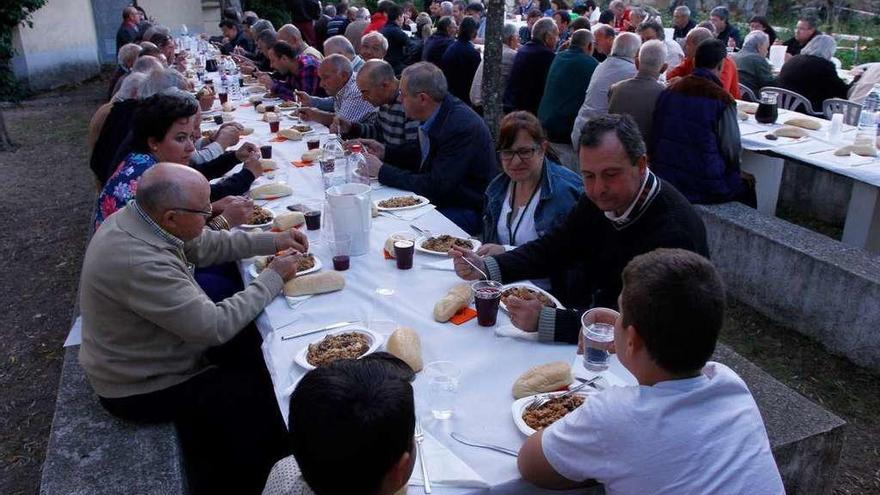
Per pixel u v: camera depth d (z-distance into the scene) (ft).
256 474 7.24
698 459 4.02
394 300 7.47
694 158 13.76
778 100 20.56
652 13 32.78
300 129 16.24
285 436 7.28
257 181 12.23
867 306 10.73
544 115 20.26
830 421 7.34
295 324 7.06
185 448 7.13
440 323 6.93
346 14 38.65
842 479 8.68
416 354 6.03
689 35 19.12
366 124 15.81
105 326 6.75
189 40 38.19
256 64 28.76
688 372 4.22
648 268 4.24
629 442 4.12
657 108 14.35
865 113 15.49
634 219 7.22
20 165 24.48
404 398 3.58
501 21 17.10
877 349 10.73
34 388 11.38
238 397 7.14
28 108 34.47
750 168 16.70
